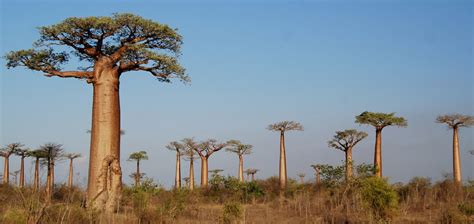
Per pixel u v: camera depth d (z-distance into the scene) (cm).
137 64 1894
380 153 3728
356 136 3934
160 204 1669
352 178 1867
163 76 1922
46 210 1001
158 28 1808
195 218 1683
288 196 3011
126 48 1838
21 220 1006
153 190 1986
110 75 1864
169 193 2039
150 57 1812
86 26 1736
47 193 1012
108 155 1820
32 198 972
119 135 1883
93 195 1766
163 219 1480
